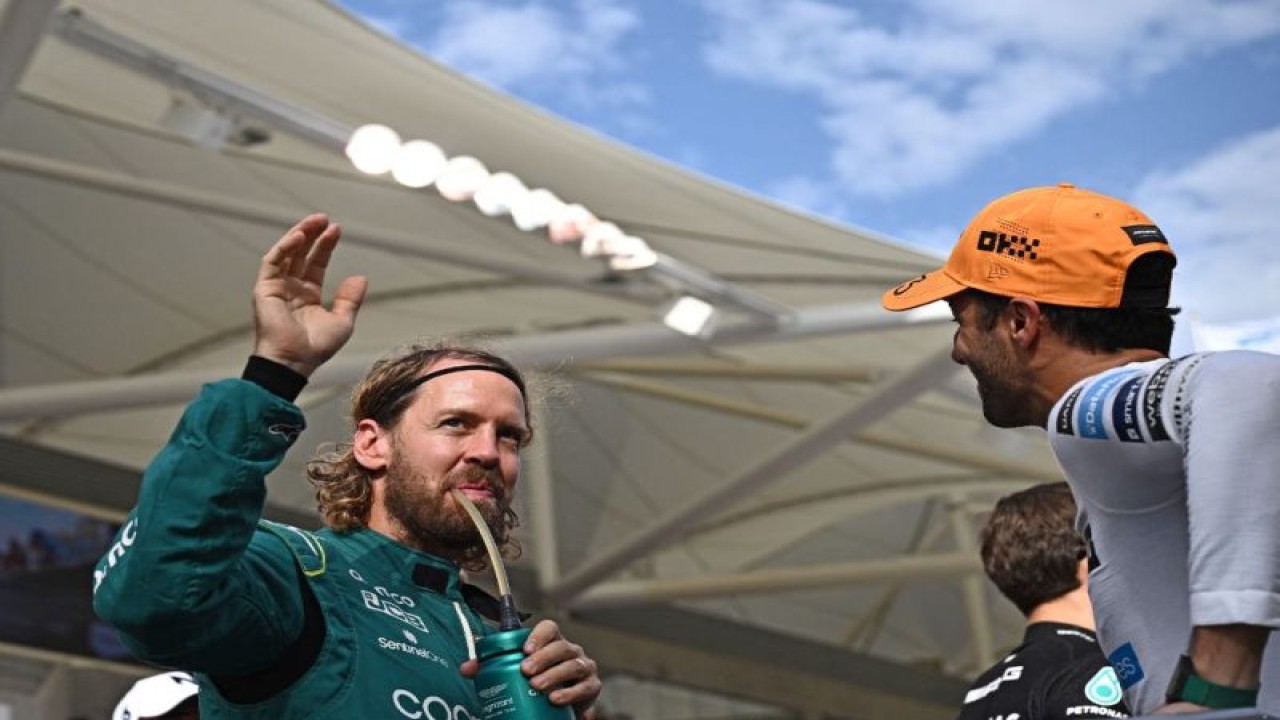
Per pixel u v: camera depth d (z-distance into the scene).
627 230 12.49
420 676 2.14
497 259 10.08
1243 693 1.74
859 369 13.55
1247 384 1.80
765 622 17.73
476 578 9.22
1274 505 1.75
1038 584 3.05
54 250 11.75
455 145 11.48
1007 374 2.16
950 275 2.22
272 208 9.98
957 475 17.38
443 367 2.40
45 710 10.64
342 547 2.24
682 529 13.57
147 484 1.96
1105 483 1.98
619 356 10.81
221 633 1.96
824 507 17.31
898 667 17.42
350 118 11.20
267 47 10.89
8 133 10.99
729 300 10.55
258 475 1.98
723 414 15.95
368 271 12.84
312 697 2.05
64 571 11.18
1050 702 2.79
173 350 12.90
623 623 15.01
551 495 14.63
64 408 10.31
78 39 7.95
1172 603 1.95
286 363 2.05
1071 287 2.10
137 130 11.09
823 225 14.36
